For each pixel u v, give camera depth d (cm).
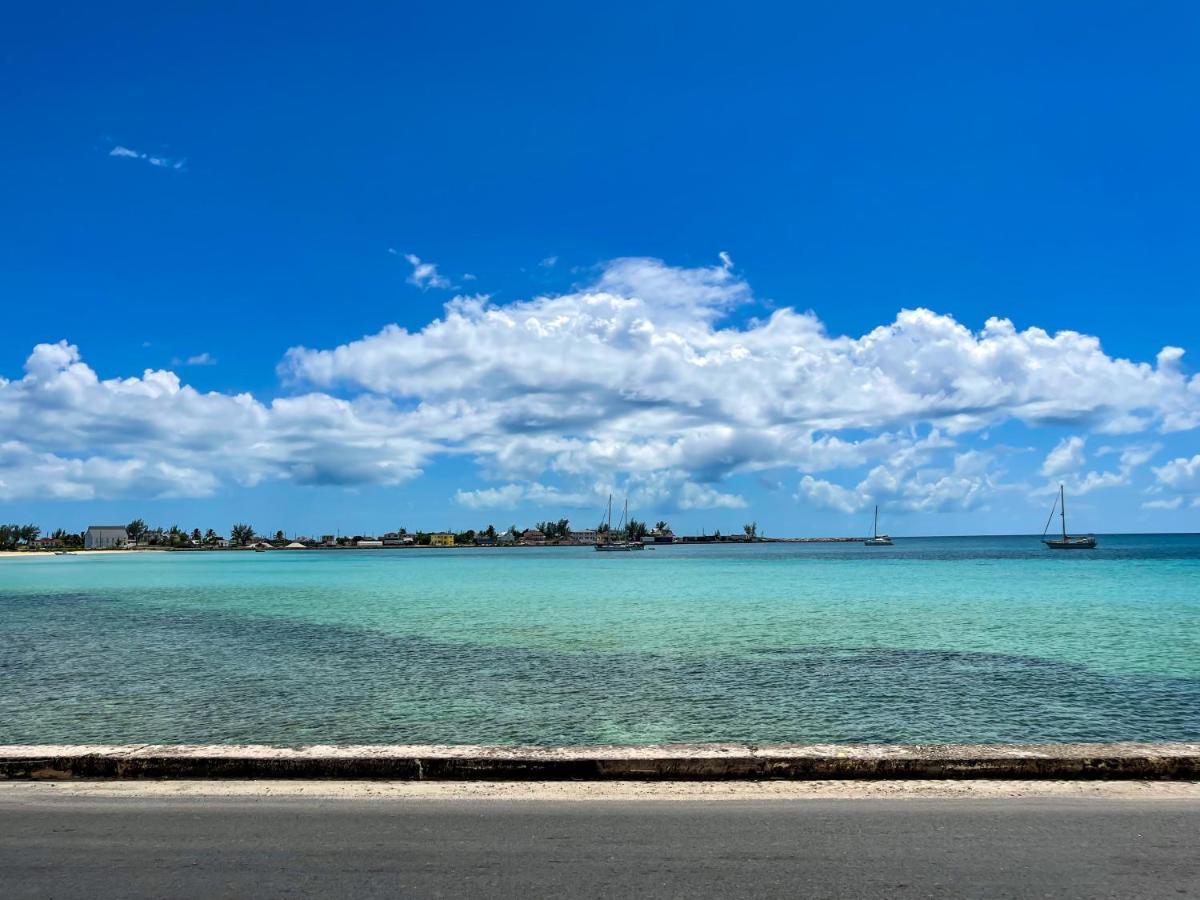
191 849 554
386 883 496
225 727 1541
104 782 721
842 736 1459
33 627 3525
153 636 3136
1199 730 1493
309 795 678
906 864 521
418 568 11050
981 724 1549
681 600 4850
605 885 491
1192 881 495
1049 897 474
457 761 728
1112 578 6862
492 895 478
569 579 7675
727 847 552
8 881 502
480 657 2486
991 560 11906
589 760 722
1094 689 1900
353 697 1831
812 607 4278
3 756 740
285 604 4794
